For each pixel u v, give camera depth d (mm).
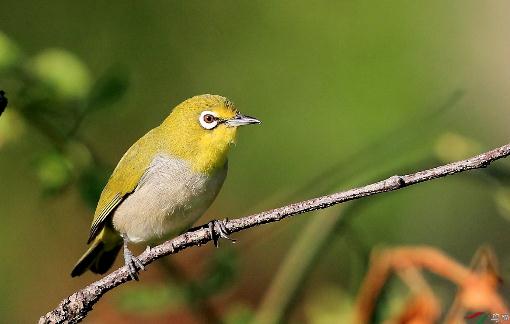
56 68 9211
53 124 9570
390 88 14367
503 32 16547
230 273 8758
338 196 6117
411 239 14359
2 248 14336
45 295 14344
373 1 14945
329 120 14336
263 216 6250
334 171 9406
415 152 9172
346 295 8297
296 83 14688
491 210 14852
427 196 14625
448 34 15484
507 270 7688
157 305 8625
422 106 14227
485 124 15875
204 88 14812
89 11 14758
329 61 14656
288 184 14211
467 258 14664
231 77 14836
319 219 8602
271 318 8508
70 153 9266
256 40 14930
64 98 9203
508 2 16797
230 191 14398
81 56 14664
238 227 6246
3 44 9164
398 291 7844
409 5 15031
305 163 14250
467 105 15625
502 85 16297
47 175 9102
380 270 7484
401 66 14578
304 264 8547
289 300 8531
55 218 14414
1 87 9188
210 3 15023
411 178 5957
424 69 14656
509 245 14812
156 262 9422
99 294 6672
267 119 14602
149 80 14688
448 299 8719
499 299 7102
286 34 14898
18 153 13648
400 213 14344
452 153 8883
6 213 14391
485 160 5840
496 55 16406
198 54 14914
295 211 6160
